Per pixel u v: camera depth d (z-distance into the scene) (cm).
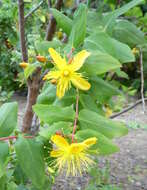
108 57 15
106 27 19
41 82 24
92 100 17
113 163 54
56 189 44
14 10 31
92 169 46
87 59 16
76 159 15
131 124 69
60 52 17
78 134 15
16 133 18
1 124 16
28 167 15
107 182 47
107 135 15
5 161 16
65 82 16
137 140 65
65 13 32
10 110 16
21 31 23
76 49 17
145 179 50
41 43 18
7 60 41
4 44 39
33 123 27
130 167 53
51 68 18
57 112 16
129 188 48
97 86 18
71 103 17
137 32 21
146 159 56
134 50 26
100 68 15
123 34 20
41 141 16
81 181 47
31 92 24
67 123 15
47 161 17
